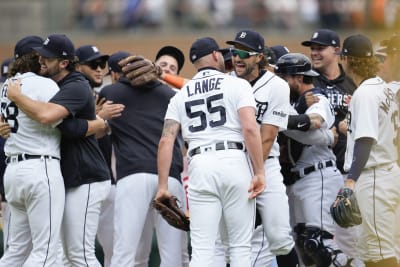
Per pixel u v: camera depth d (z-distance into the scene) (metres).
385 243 26.81
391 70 27.89
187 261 31.28
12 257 27.77
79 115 27.55
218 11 71.88
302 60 30.12
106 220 32.03
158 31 69.31
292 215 31.66
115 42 67.50
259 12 71.81
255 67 27.42
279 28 71.56
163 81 32.91
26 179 26.64
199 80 26.20
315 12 71.50
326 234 30.11
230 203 25.47
